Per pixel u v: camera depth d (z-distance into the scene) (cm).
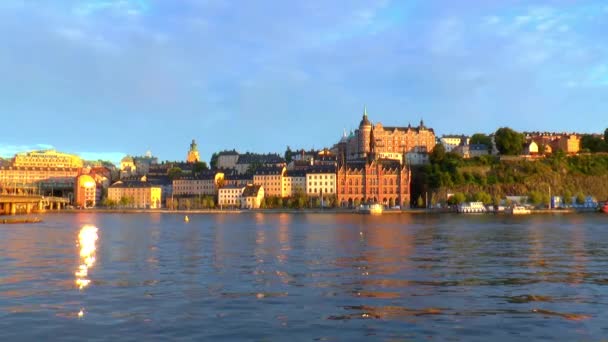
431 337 4778
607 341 4678
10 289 6756
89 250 11319
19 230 17775
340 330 4972
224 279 7525
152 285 7062
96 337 4762
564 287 6944
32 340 4681
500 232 16950
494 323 5203
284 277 7706
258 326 5091
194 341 4659
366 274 7969
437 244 12738
